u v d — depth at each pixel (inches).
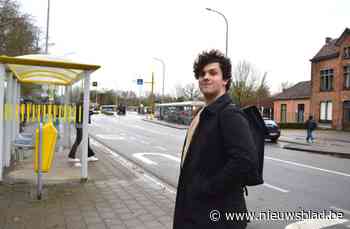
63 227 194.1
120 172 362.9
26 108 325.7
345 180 384.8
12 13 936.3
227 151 88.0
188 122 1546.5
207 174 91.5
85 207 233.6
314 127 960.3
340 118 1560.0
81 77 359.9
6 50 950.4
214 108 93.6
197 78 103.3
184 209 95.6
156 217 216.1
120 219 210.8
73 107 327.3
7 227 191.5
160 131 1155.9
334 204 278.8
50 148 252.2
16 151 397.1
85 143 309.6
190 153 96.0
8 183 291.3
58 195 261.9
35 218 208.4
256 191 323.6
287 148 758.5
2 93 283.9
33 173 324.2
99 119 1996.8
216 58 100.5
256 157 86.6
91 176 334.6
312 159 571.5
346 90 1531.7
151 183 315.3
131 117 2426.2
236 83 1790.1
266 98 2293.3
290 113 2111.2
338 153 647.1
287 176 405.1
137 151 592.4
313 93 1738.4
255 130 94.0
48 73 385.1
